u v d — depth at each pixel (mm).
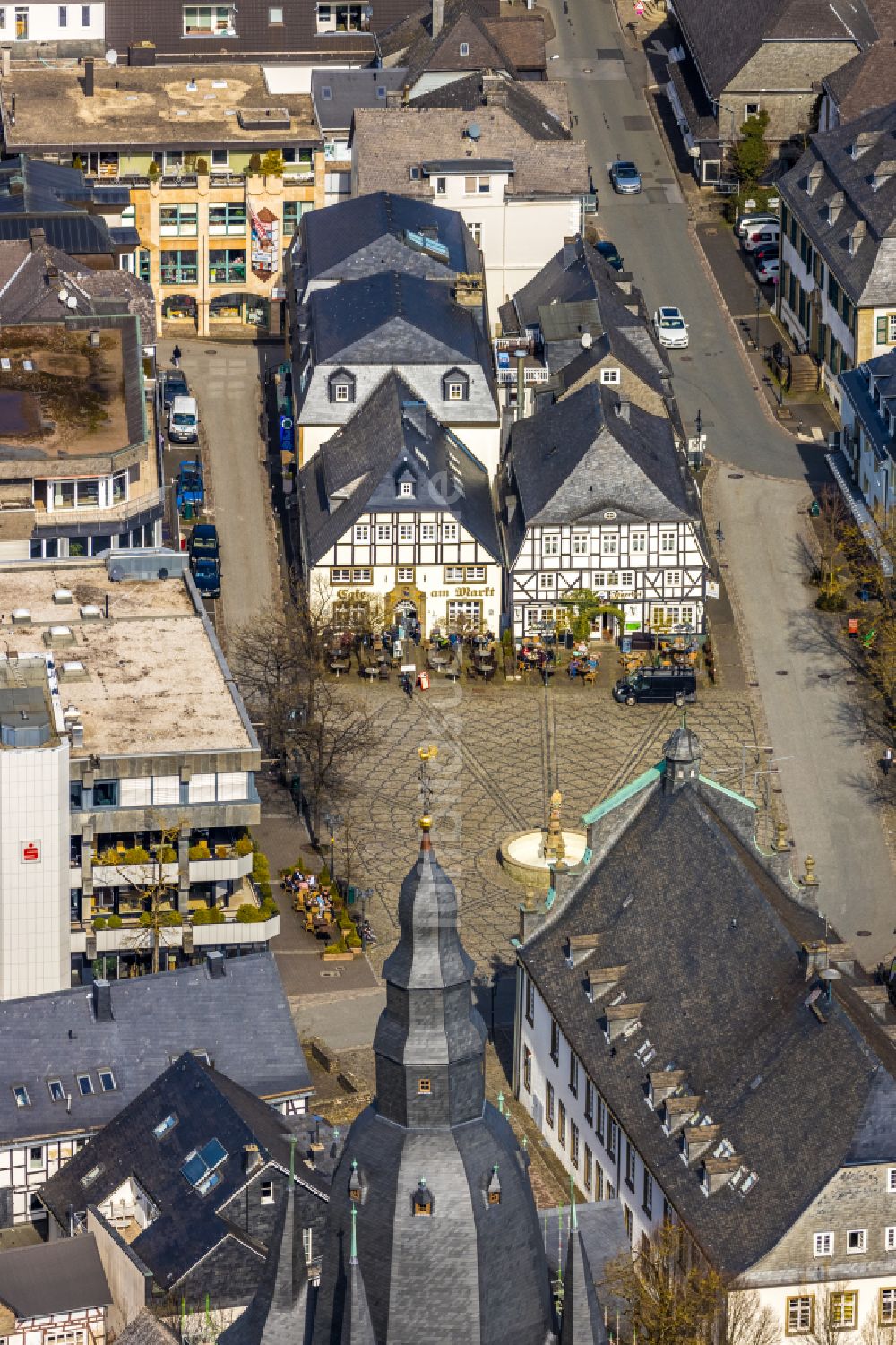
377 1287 149375
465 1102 150250
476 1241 149000
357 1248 149750
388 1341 149500
